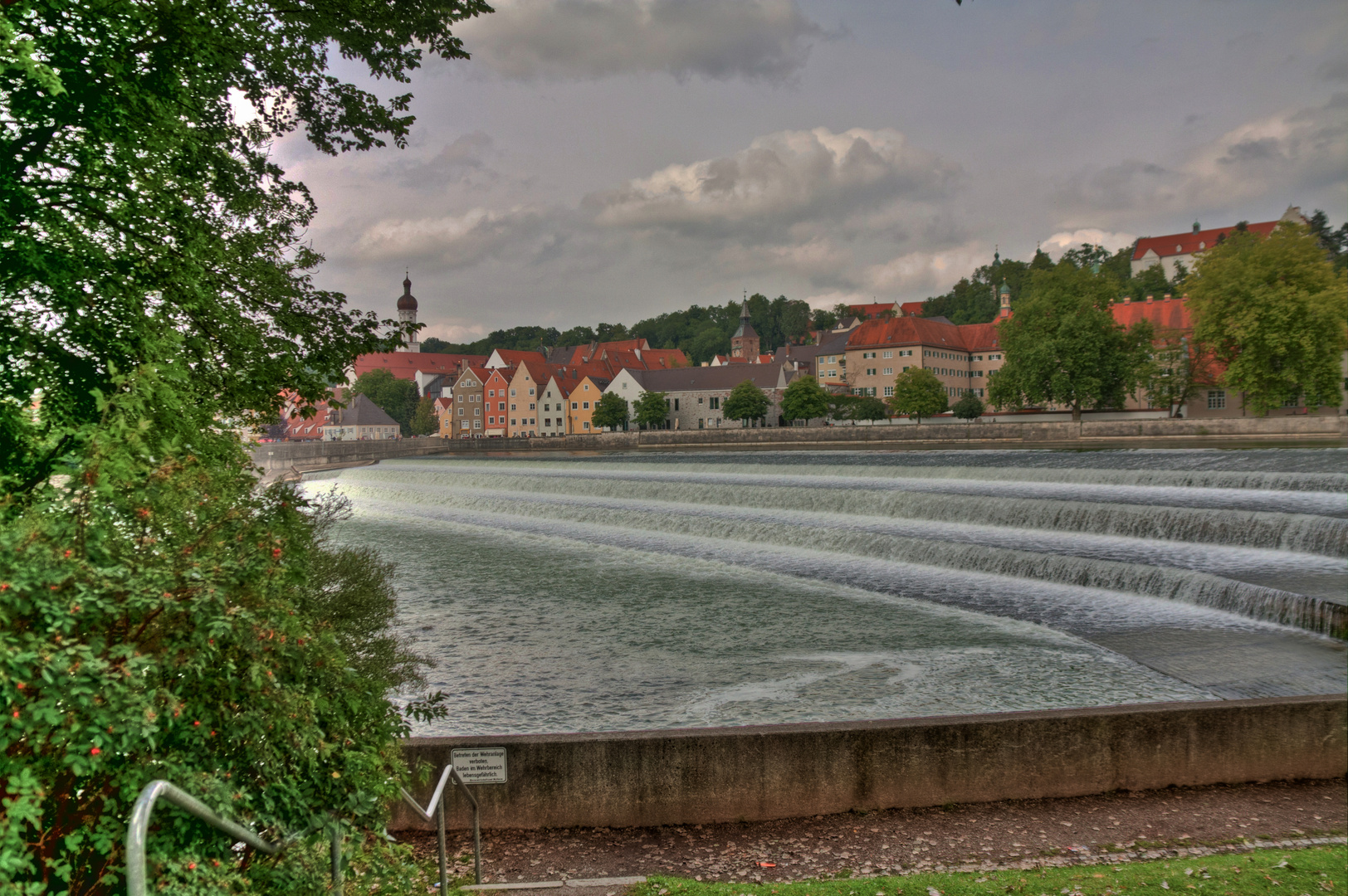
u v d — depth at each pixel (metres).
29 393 7.75
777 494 42.62
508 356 165.88
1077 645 19.34
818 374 161.88
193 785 4.07
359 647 13.15
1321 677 16.22
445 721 16.58
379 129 12.70
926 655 19.42
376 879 5.91
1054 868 9.13
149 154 8.09
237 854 4.82
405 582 30.41
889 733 11.09
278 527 5.89
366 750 5.47
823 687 17.75
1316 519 24.80
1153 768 11.52
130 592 4.07
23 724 3.41
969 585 25.38
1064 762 11.37
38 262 7.32
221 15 8.89
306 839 4.80
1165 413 92.81
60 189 8.13
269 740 4.73
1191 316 77.88
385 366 195.75
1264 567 23.73
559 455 100.94
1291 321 70.44
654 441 111.12
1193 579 21.69
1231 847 9.81
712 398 146.12
